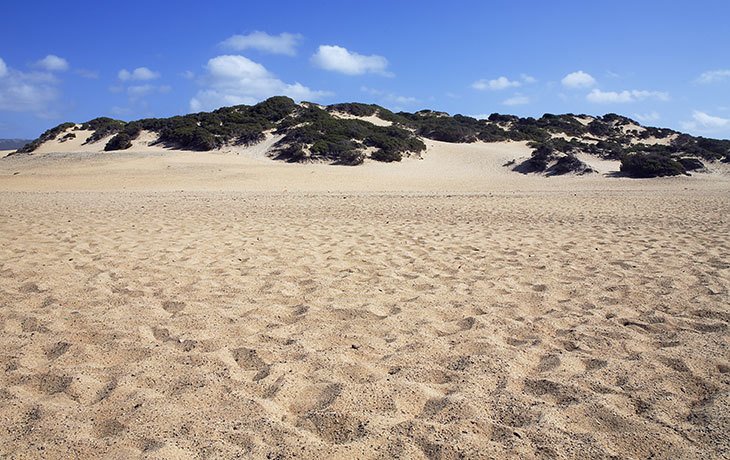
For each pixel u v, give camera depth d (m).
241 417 3.10
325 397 3.39
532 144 44.75
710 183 27.45
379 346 4.27
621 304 5.43
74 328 4.62
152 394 3.37
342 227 11.02
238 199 18.70
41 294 5.61
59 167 34.34
